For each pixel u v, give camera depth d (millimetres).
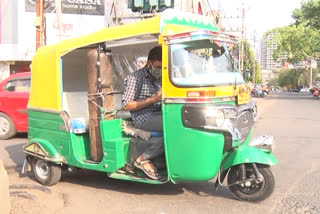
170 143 4547
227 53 5145
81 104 6051
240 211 4527
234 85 4652
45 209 4574
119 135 5223
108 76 5203
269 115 16844
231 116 4434
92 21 18062
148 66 5070
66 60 5836
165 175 4914
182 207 4688
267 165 4656
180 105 4422
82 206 4793
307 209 4602
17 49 17328
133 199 5035
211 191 5305
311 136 10367
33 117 6059
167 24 4590
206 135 4344
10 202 4527
